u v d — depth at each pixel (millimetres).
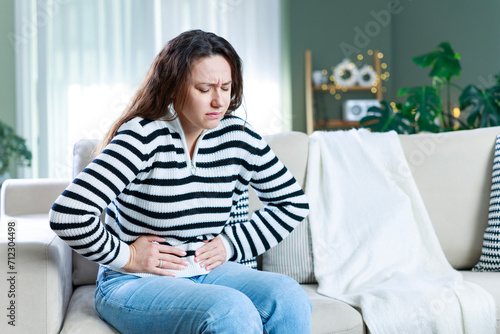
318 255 2010
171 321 1220
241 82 1473
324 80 5762
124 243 1382
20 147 5008
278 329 1287
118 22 5262
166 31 5355
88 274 1895
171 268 1411
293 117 5805
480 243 2164
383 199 2119
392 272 1987
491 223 2094
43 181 2150
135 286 1345
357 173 2170
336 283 1934
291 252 2031
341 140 2242
